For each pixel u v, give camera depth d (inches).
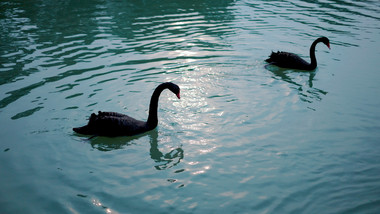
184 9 566.6
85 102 272.1
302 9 576.7
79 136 232.7
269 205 171.5
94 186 185.3
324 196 177.6
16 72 322.3
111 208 169.2
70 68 334.3
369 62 362.9
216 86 310.0
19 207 169.5
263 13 549.0
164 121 254.7
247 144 225.8
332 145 224.1
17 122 242.2
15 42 406.6
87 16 520.1
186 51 383.9
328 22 499.8
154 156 214.2
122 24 482.6
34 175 192.7
